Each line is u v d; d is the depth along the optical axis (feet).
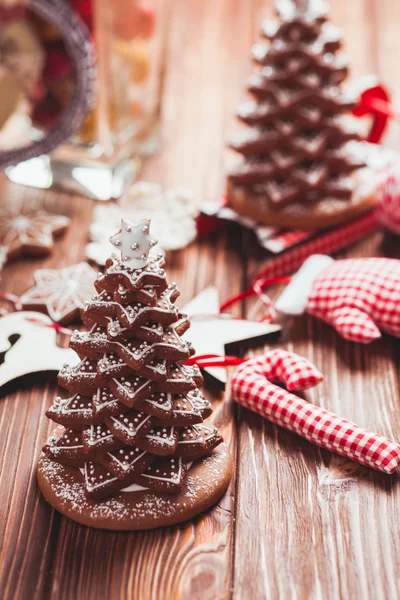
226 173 2.42
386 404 2.00
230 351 2.13
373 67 3.00
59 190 2.61
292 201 2.38
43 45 2.40
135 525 1.74
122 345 1.68
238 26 3.26
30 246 2.37
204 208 2.43
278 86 2.31
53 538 1.75
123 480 1.74
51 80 2.44
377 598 1.66
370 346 2.13
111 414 1.71
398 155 2.64
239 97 2.93
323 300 2.14
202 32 3.23
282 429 1.95
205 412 1.78
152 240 1.63
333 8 3.32
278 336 2.15
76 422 1.74
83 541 1.74
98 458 1.75
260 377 1.97
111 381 1.70
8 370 2.03
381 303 2.09
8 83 2.42
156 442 1.72
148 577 1.70
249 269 2.36
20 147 2.50
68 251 2.41
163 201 2.48
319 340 2.15
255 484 1.84
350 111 2.46
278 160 2.33
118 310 1.67
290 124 2.32
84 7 2.47
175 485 1.74
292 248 2.38
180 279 2.33
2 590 1.68
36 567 1.71
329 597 1.66
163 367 1.69
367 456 1.83
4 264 2.37
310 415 1.89
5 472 1.87
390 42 3.13
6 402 2.01
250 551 1.73
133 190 2.52
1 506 1.80
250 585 1.68
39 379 2.05
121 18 2.52
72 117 2.46
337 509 1.79
